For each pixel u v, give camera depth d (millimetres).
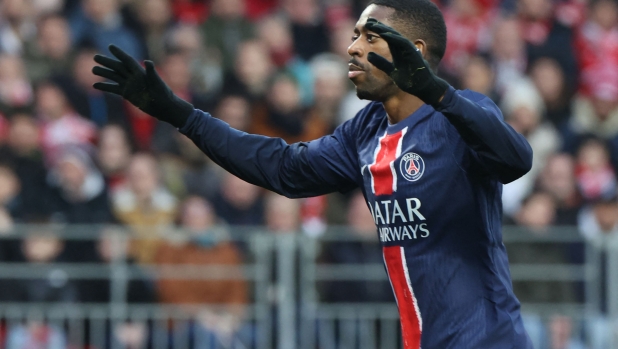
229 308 20688
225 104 26625
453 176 9594
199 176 24750
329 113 27156
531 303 20953
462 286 9766
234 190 23422
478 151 9070
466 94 9711
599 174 27016
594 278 20969
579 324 20875
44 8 29250
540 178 25000
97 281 20594
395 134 9922
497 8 32438
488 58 30719
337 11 31609
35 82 27031
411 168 9734
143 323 20562
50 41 27828
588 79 31359
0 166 23156
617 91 31156
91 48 28141
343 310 20688
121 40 28984
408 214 9797
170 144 25578
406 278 9969
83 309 20469
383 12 9828
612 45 32062
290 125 26844
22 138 24484
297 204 22406
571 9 32562
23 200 23125
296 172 10781
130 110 26625
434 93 8812
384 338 20688
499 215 10047
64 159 23359
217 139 10727
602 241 21031
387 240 10070
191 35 28875
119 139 24688
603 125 29562
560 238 21125
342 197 23359
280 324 20641
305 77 28766
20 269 20438
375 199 10062
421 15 9867
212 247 20844
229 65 29141
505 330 9758
